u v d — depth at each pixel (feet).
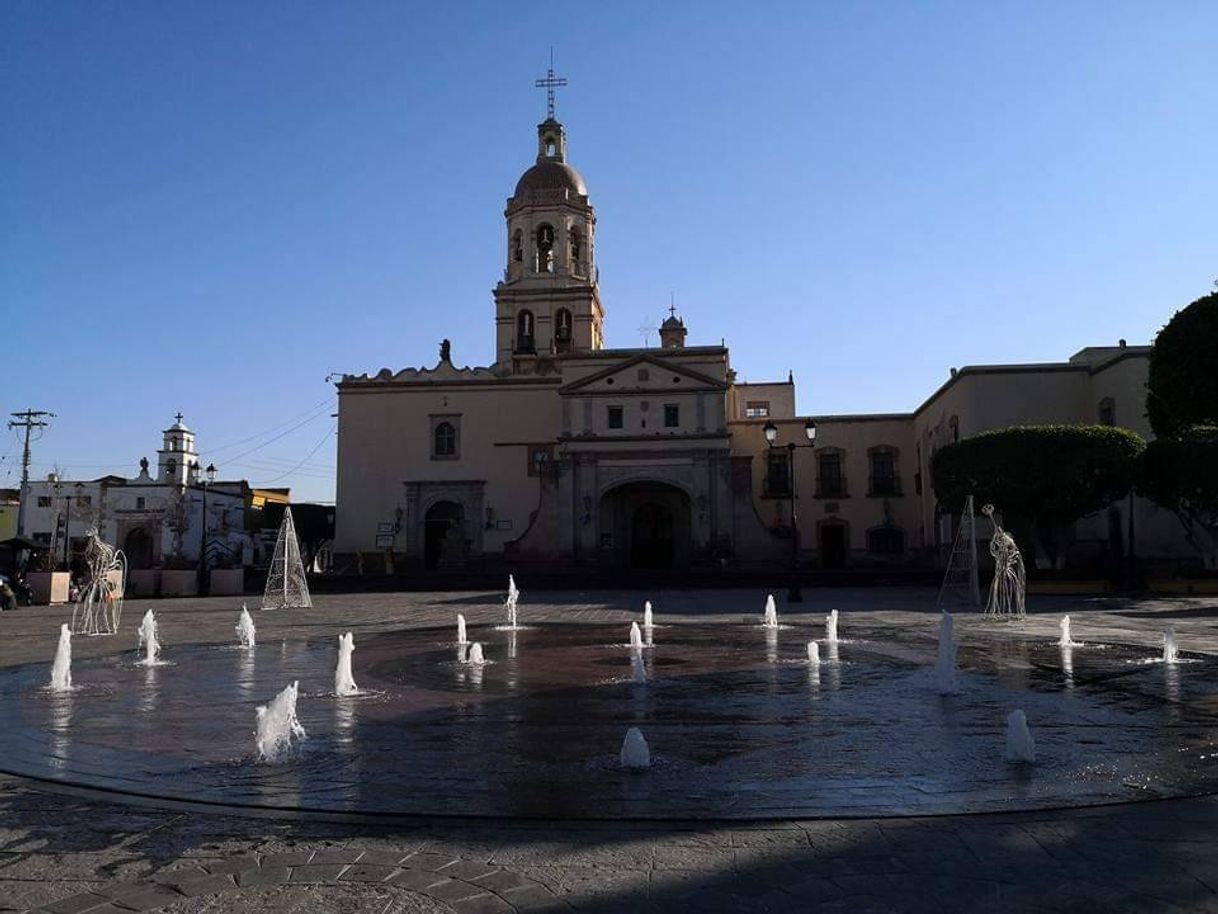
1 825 18.42
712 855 16.24
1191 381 84.23
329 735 26.89
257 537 258.57
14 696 35.14
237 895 14.60
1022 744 22.74
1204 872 15.20
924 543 167.84
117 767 23.02
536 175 192.34
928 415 163.84
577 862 15.96
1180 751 23.95
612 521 165.78
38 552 180.04
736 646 52.21
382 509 175.01
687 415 160.97
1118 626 64.34
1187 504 102.73
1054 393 135.64
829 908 13.92
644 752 22.56
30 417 185.47
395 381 177.68
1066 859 15.85
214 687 37.40
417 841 17.13
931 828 17.60
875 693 34.19
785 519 176.04
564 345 185.68
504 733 27.07
